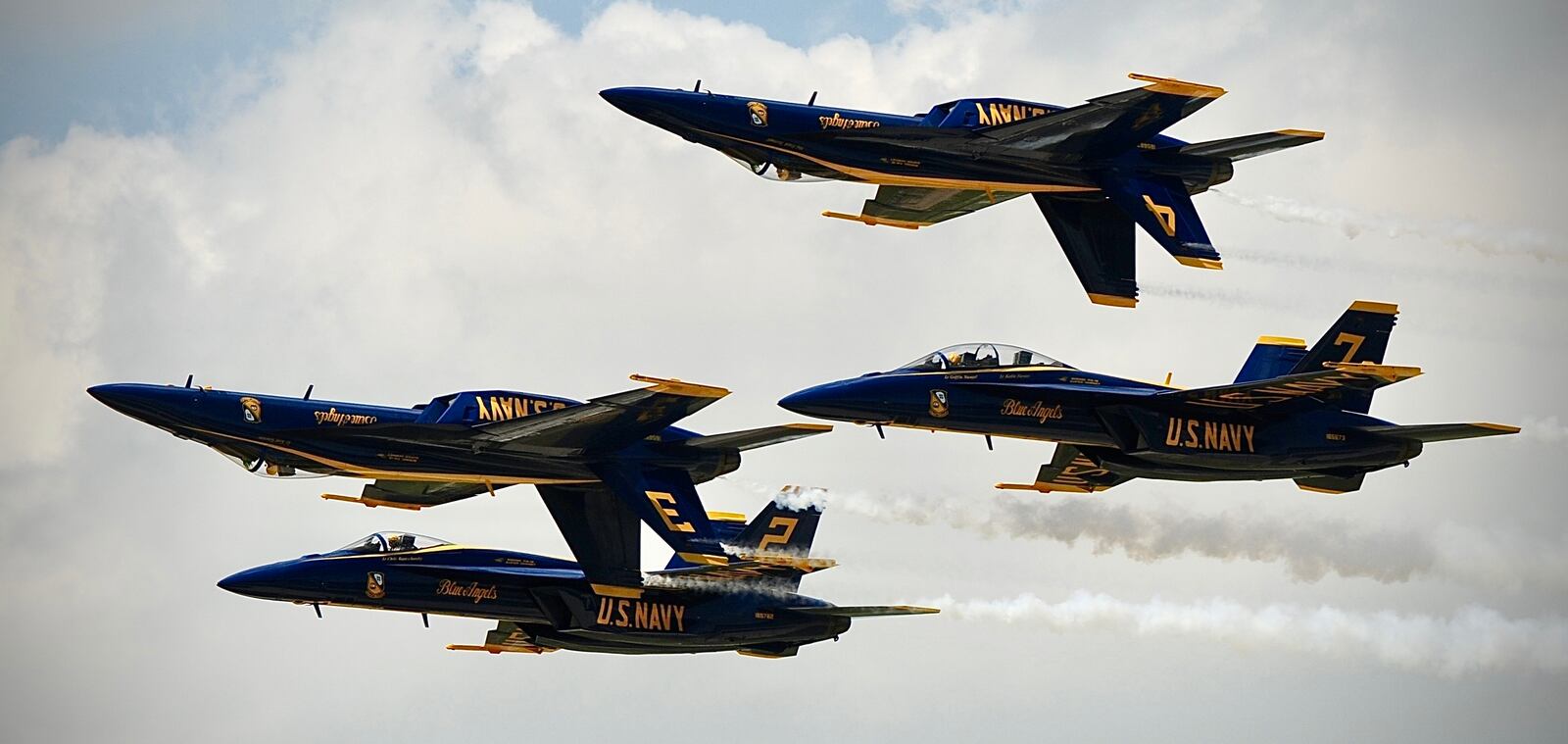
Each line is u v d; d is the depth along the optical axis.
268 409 148.25
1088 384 147.88
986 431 146.50
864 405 144.62
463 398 150.00
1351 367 141.38
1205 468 149.75
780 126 149.88
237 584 160.50
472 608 162.75
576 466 152.88
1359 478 156.25
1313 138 153.00
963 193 160.38
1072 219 154.75
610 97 149.50
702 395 145.00
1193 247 152.12
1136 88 145.50
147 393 147.00
